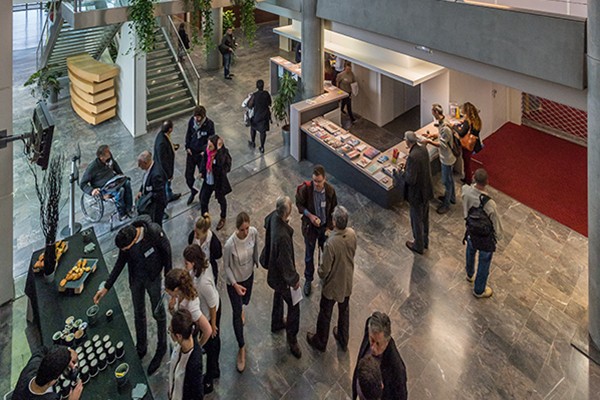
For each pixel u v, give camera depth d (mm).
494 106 8555
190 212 6395
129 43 8016
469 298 4793
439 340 4281
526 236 5793
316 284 5031
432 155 6742
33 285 3986
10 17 3969
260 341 4289
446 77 7652
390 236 5828
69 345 3188
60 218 6285
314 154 7539
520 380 3867
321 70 8172
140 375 3021
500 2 4938
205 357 4000
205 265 3326
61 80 10180
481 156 7824
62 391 2727
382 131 9094
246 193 6797
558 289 4898
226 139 8453
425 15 5578
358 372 2295
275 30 10445
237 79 11703
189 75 9547
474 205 4508
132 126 8500
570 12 4320
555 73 4367
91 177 5969
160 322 3846
